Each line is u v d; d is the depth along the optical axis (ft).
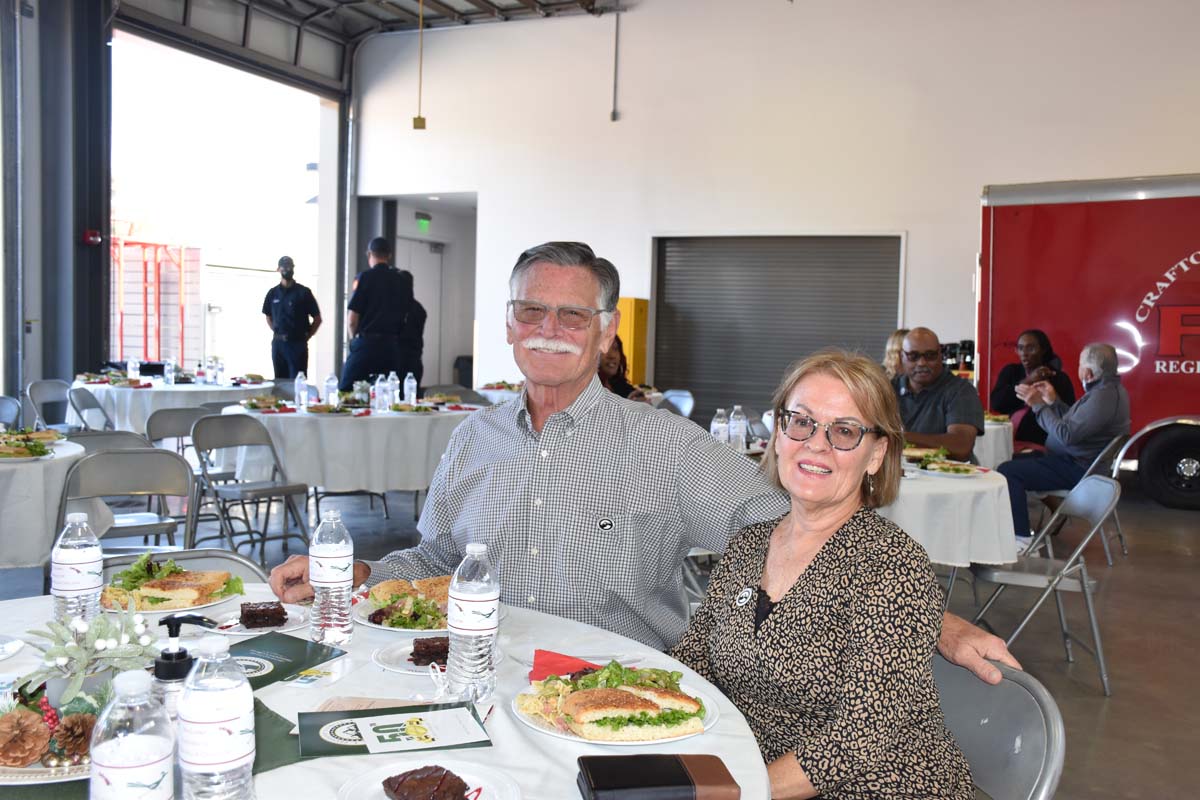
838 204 34.22
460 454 7.66
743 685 5.71
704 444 7.23
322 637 5.82
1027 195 26.58
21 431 14.69
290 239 51.39
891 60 33.32
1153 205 25.53
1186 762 11.07
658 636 7.47
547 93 38.37
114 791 3.35
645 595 7.27
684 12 36.01
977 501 13.56
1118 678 13.75
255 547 19.62
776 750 5.55
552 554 7.04
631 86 37.01
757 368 36.29
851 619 5.31
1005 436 23.25
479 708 4.86
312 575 5.97
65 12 28.84
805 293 35.42
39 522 12.73
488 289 39.70
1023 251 26.63
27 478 12.61
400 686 5.10
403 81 40.70
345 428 19.25
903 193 33.40
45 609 6.25
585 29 37.55
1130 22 30.45
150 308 41.98
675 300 37.32
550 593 7.04
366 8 38.96
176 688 4.16
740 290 36.32
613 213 37.50
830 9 33.96
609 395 7.45
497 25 38.99
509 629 6.17
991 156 32.30
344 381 28.25
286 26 38.17
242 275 47.93
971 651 5.73
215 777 3.59
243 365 48.06
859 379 5.77
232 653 5.45
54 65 28.99
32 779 3.89
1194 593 18.31
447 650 5.51
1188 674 13.99
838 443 5.68
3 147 27.76
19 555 12.59
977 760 5.55
